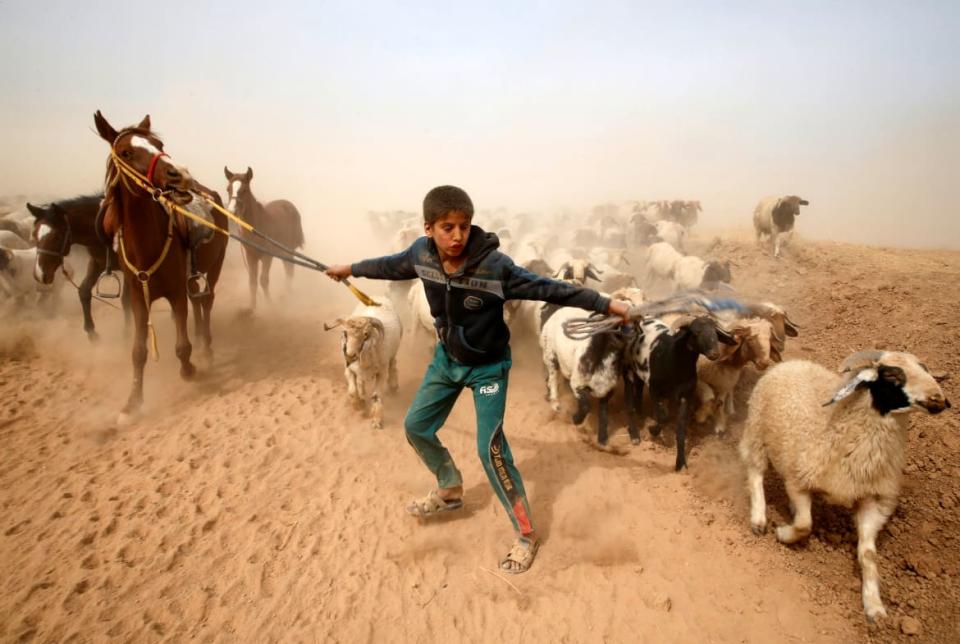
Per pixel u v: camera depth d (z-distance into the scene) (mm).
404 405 7031
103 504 5070
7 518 4879
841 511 4730
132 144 5914
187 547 4562
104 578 4230
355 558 4461
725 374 5941
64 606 3975
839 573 4230
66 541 4602
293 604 4039
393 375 7184
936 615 3709
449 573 4312
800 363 4688
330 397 7238
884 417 3775
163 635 3779
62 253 8242
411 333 9258
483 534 4707
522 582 4223
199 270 7789
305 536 4703
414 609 4004
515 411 6918
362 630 3838
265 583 4223
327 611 3982
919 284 7785
